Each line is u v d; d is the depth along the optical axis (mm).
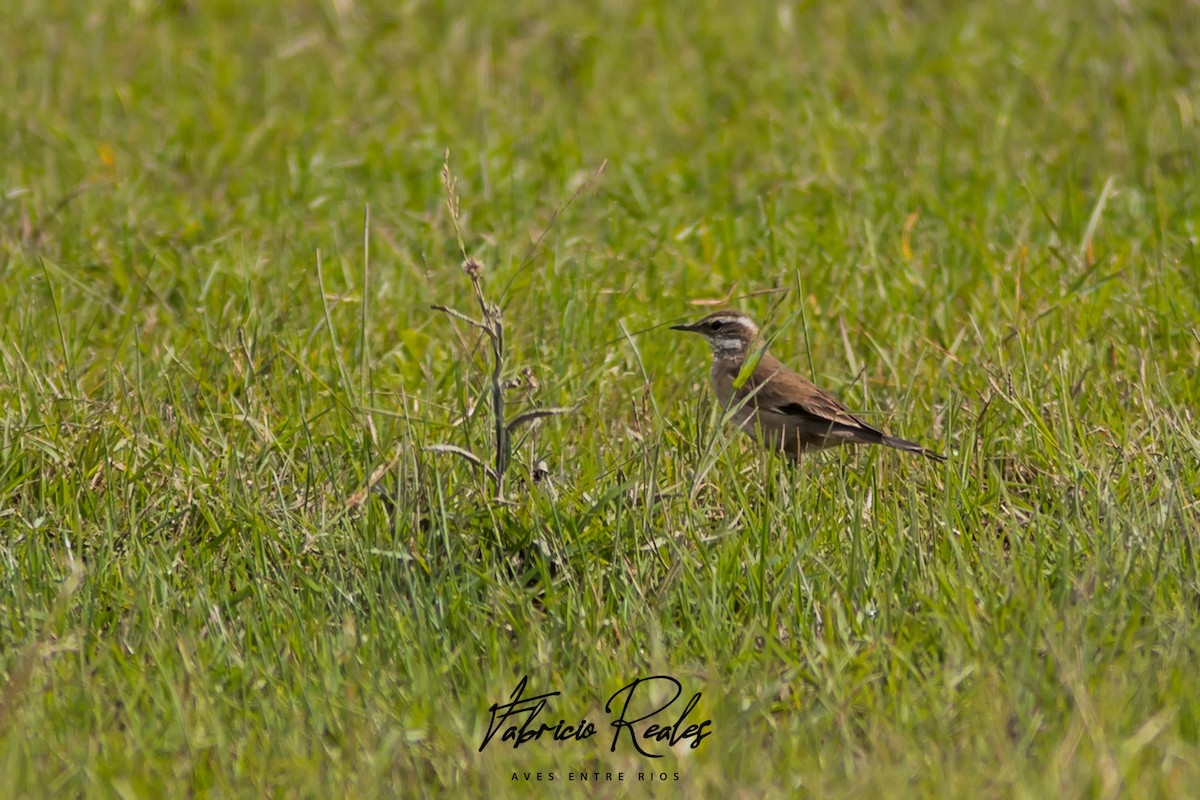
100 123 19297
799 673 8625
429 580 9703
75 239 15758
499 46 22312
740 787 7445
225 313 13969
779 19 22594
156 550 9867
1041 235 16016
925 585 9273
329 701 8297
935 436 11664
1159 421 11180
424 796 7695
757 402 11195
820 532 10031
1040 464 11078
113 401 11891
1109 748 7512
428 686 8422
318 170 17844
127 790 7484
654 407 11438
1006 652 8531
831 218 16266
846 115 19766
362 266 15250
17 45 21828
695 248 16141
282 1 23812
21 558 9820
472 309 14422
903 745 7734
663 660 8570
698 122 19766
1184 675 8219
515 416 11445
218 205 16922
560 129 19375
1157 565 9242
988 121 19156
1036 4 23000
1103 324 13516
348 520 10016
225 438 11398
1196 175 17406
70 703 8258
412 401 12203
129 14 23188
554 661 8734
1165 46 21484
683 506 10328
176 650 8797
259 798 7562
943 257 15406
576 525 9992
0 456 10820
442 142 18797
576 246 15891
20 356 12172
